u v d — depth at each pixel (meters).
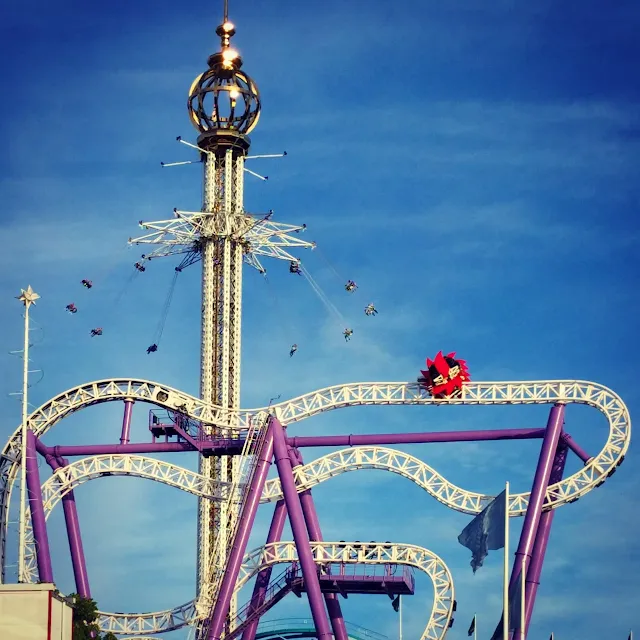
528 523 162.50
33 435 171.00
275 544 173.00
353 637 191.62
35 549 167.62
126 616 178.12
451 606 166.88
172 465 175.25
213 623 163.00
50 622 108.75
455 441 170.50
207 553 190.75
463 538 119.94
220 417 175.25
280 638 198.00
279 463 166.62
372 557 169.75
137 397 174.50
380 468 171.50
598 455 166.62
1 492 170.75
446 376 169.50
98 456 174.50
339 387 172.38
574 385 169.25
